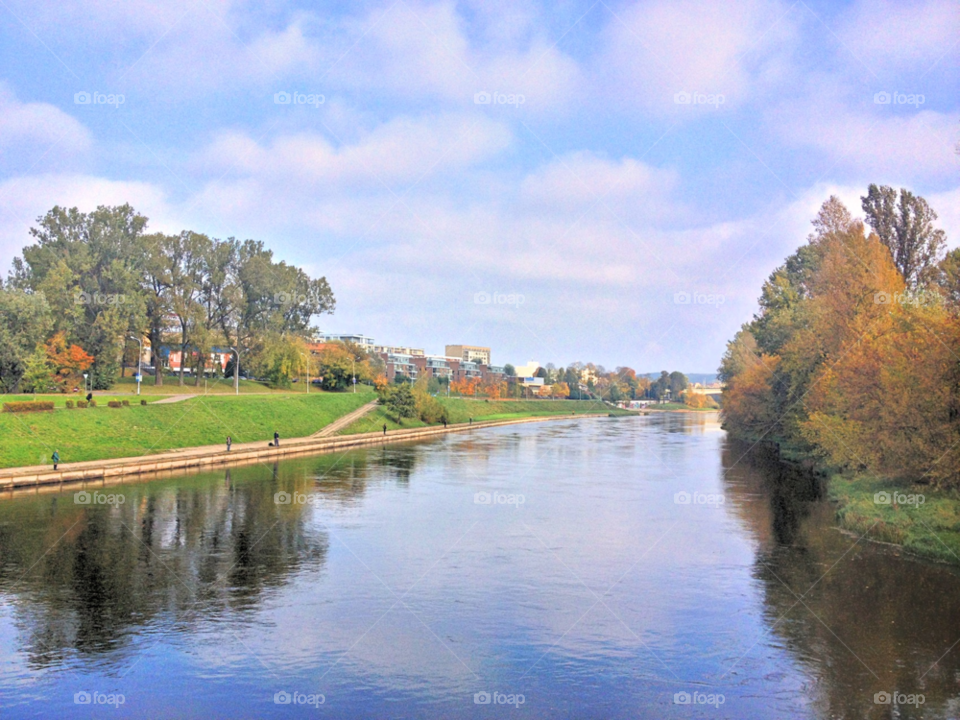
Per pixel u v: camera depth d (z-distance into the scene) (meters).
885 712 22.06
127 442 74.12
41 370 85.44
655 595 32.31
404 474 71.81
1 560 36.69
